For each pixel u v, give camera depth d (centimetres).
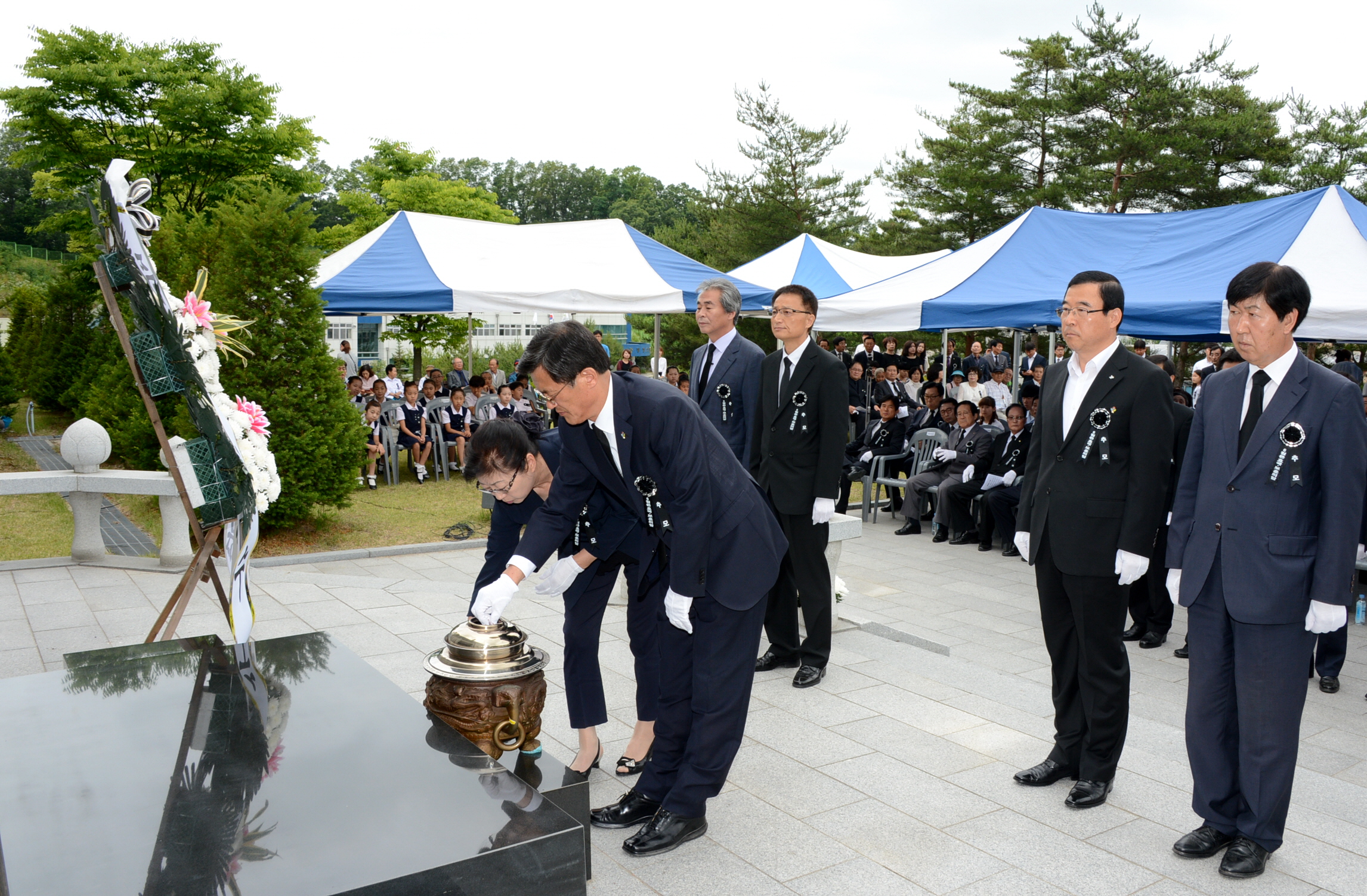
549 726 398
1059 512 337
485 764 220
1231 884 288
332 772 213
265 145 1680
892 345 1842
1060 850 306
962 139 2777
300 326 849
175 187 1662
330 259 1230
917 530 1003
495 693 263
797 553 462
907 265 1623
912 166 2852
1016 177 2653
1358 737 449
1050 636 352
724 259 3102
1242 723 299
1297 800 356
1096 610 331
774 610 487
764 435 470
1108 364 334
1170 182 2419
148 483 661
